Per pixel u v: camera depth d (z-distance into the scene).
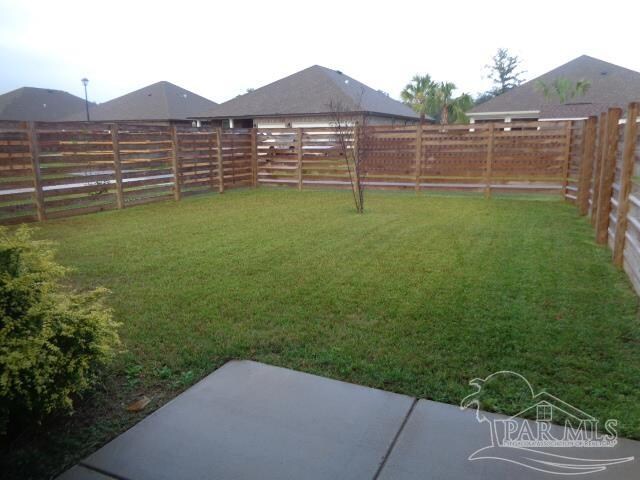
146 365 3.15
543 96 24.48
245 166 15.05
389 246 6.55
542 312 4.01
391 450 2.25
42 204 9.03
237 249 6.45
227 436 2.37
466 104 27.08
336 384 2.87
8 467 2.19
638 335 3.53
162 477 2.09
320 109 23.56
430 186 13.42
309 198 12.42
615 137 6.31
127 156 10.69
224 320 3.89
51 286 2.56
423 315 3.96
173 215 9.62
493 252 6.15
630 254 5.01
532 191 12.43
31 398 2.24
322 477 2.07
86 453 2.28
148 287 4.78
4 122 8.41
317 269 5.38
